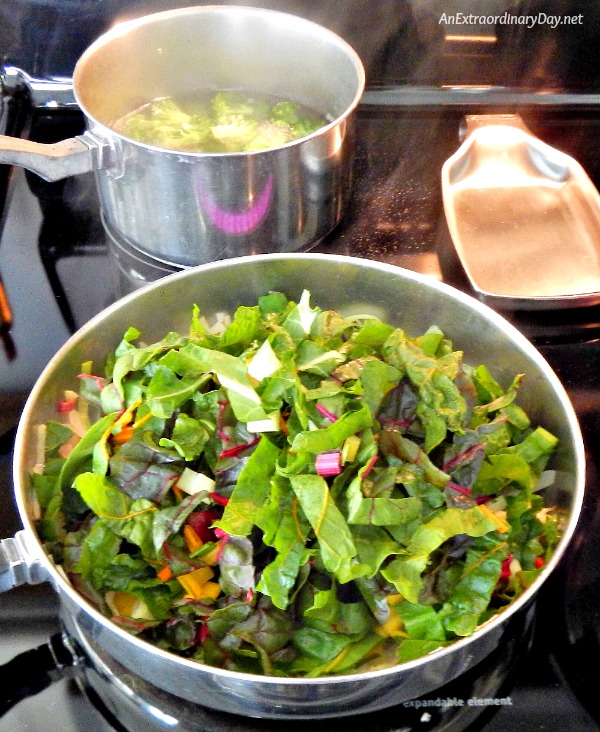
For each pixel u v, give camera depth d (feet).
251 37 3.80
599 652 2.34
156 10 3.98
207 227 3.28
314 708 2.03
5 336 3.19
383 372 2.53
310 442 2.26
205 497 2.32
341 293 2.99
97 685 2.25
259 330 2.78
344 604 2.21
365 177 3.97
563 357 3.20
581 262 3.53
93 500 2.29
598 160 4.14
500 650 2.33
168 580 2.28
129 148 3.04
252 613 2.17
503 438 2.58
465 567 2.26
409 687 2.01
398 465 2.36
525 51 4.20
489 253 3.58
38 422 2.46
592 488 2.76
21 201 3.77
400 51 4.19
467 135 4.01
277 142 3.81
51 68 4.13
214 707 2.12
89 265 3.51
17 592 2.42
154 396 2.47
